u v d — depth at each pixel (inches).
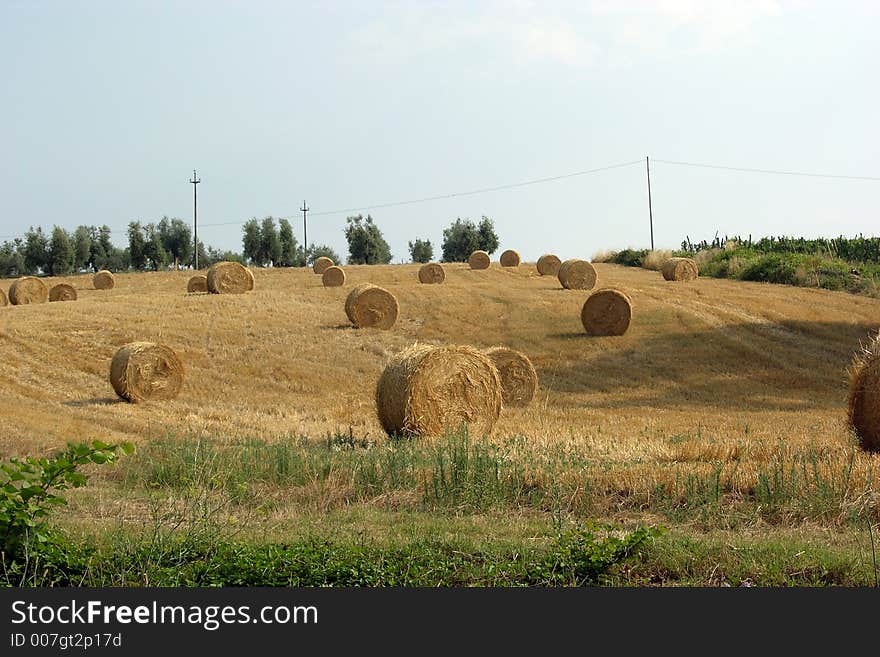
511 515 930.7
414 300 3570.4
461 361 1611.7
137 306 3351.4
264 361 2613.2
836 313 3282.5
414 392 1581.0
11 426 1636.3
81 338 2797.7
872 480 938.7
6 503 653.3
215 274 3826.3
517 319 3213.6
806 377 2472.9
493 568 690.2
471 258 5472.4
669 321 3134.8
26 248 7303.2
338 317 3257.9
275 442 1403.8
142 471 1137.4
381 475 1064.8
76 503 981.2
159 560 697.6
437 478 1003.9
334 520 901.2
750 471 1007.0
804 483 932.6
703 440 1397.6
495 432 1659.7
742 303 3459.6
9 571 658.2
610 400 2207.2
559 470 1026.7
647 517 907.4
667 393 2289.6
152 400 2162.9
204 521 826.2
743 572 696.4
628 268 5393.7
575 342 2866.6
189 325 3002.0
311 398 2234.3
